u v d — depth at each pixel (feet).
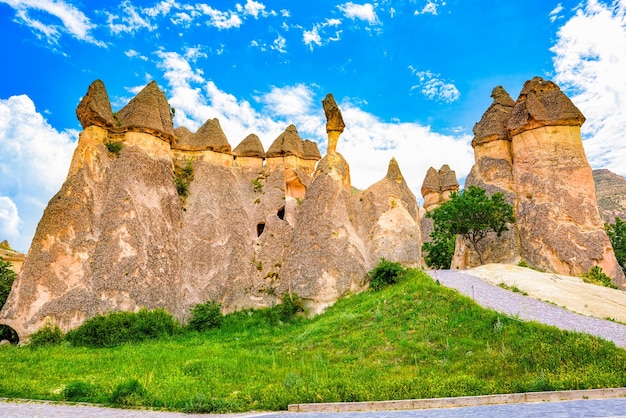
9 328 87.71
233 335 92.32
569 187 116.16
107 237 95.86
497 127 135.85
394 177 150.51
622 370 42.19
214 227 117.70
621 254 142.41
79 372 56.70
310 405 38.86
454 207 116.88
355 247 109.50
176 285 103.09
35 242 91.91
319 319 91.56
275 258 118.93
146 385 46.91
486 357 50.80
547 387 39.19
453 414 32.01
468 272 96.58
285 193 132.46
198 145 131.13
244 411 39.27
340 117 126.11
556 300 69.21
